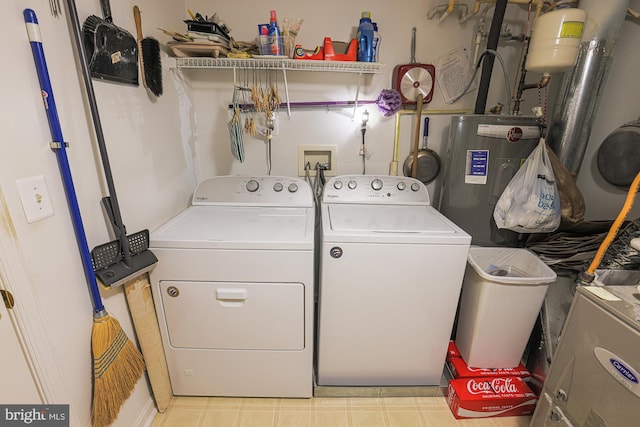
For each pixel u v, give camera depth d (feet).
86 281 3.13
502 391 4.49
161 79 4.40
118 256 3.39
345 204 5.34
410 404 4.75
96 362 3.18
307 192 5.38
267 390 4.69
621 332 2.75
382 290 4.15
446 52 5.59
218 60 4.67
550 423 3.56
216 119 5.75
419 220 4.56
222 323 4.23
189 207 5.25
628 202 3.21
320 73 5.57
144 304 3.94
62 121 2.81
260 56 4.63
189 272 3.96
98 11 3.22
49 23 2.65
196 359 4.47
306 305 4.16
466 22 5.46
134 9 3.80
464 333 4.91
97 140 3.05
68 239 2.89
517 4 5.37
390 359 4.62
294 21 4.87
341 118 5.84
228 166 6.02
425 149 5.98
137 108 3.94
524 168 4.73
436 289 4.16
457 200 5.21
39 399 2.70
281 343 4.36
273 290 4.05
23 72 2.40
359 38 4.99
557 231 5.17
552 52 4.25
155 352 4.20
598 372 2.98
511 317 4.43
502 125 4.74
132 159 3.85
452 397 4.58
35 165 2.53
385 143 6.00
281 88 5.63
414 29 5.44
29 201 2.48
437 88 5.74
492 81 5.78
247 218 4.74
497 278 4.20
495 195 5.01
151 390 4.43
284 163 6.04
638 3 4.83
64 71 2.82
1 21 2.22
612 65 5.11
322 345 4.51
